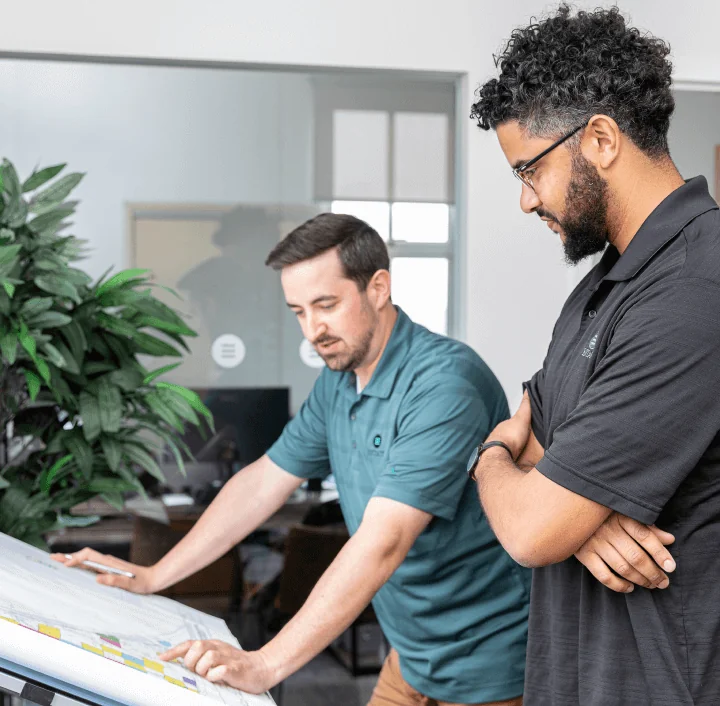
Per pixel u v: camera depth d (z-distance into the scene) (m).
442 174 3.01
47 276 1.92
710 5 2.97
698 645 1.10
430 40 2.89
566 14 1.24
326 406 1.93
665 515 1.11
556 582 1.24
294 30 2.82
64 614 1.21
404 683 1.90
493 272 2.99
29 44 2.70
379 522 1.54
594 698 1.17
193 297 2.86
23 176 2.76
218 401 2.87
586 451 1.08
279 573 2.86
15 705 1.84
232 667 1.25
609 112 1.13
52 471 2.01
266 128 2.89
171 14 2.76
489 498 1.21
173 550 1.86
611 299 1.18
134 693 1.02
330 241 1.69
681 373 1.04
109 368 2.06
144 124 2.82
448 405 1.63
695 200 1.13
